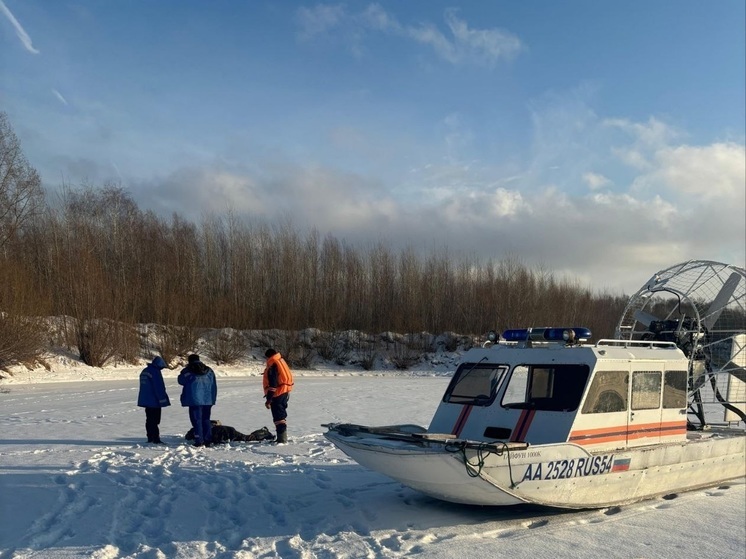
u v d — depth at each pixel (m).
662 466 8.77
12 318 28.00
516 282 49.50
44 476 9.29
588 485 7.88
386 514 7.95
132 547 6.59
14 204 37.59
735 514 8.30
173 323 36.41
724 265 10.62
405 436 7.68
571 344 8.54
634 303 11.62
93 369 31.42
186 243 44.81
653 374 8.84
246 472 9.91
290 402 20.12
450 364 43.44
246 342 41.03
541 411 8.08
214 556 6.39
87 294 32.84
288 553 6.51
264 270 45.31
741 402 10.87
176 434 13.54
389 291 47.41
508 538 7.13
